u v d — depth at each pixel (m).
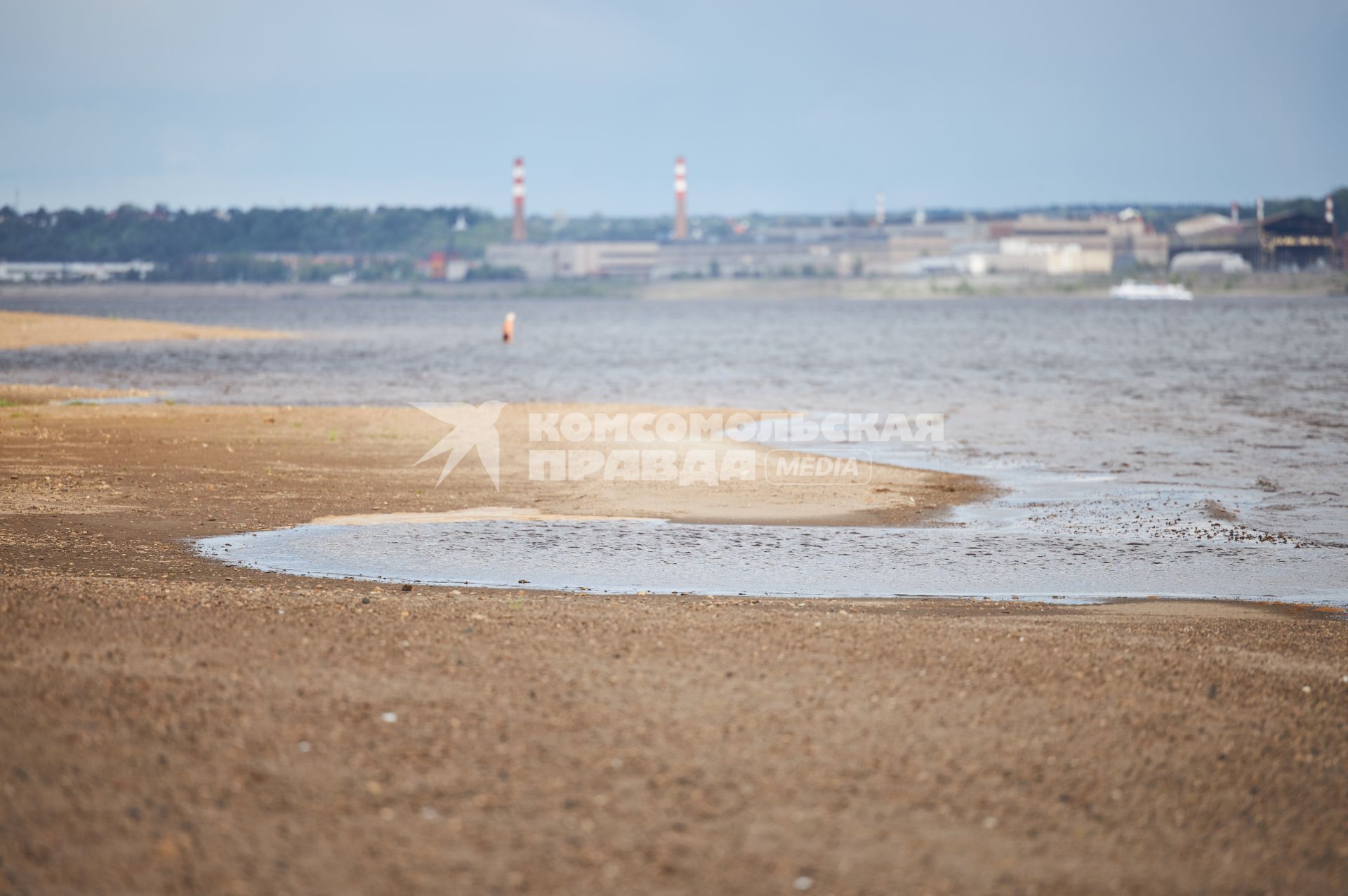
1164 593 46.19
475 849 19.69
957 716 27.00
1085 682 30.17
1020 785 23.06
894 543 56.34
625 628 35.00
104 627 31.59
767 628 35.59
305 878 18.56
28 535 53.16
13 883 17.92
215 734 23.69
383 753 23.34
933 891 18.83
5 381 156.38
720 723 25.91
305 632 32.69
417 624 34.75
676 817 21.14
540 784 22.31
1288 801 22.62
